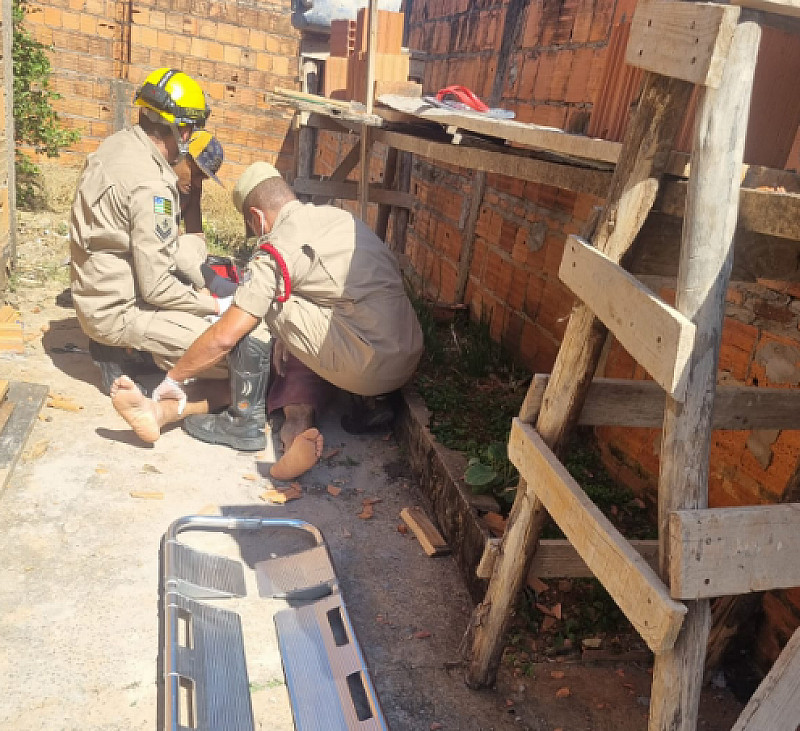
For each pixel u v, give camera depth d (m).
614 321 1.71
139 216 3.52
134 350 4.09
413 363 3.82
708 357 1.50
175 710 2.01
